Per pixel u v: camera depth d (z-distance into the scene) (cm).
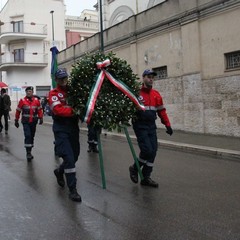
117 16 2742
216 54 1497
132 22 2005
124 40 2094
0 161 995
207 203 609
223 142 1298
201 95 1573
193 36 1593
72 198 621
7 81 4644
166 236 468
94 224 511
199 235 472
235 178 795
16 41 4538
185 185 731
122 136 1576
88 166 919
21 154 1109
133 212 561
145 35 1909
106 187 711
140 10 2480
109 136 1641
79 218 536
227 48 1445
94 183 744
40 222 522
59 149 631
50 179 782
